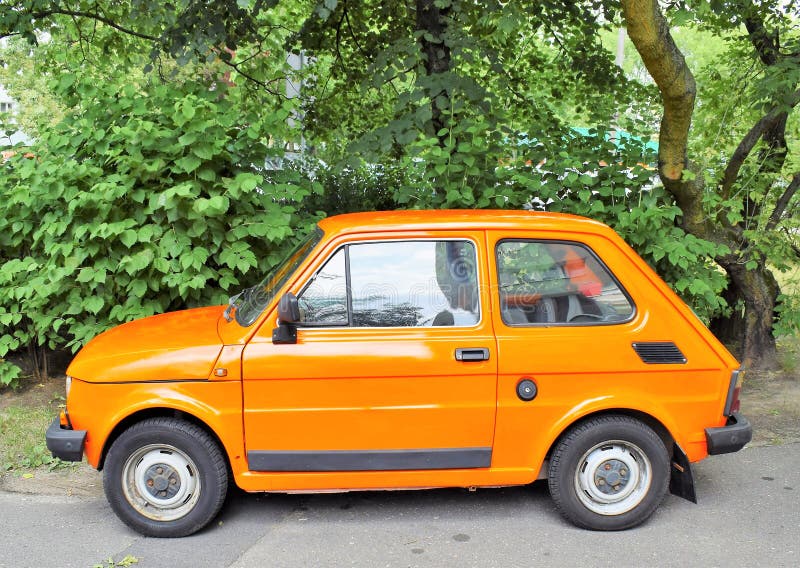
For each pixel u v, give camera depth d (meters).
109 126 6.25
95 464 4.05
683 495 4.20
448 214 4.32
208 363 3.94
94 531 4.21
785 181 7.44
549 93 10.08
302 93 10.51
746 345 7.67
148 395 3.94
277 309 3.98
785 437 5.76
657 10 5.85
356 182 9.99
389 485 4.04
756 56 7.89
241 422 3.96
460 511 4.45
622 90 9.52
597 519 4.12
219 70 8.56
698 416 4.10
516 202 6.44
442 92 7.00
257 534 4.15
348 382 3.94
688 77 6.07
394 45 7.21
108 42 10.09
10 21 7.91
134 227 6.09
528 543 4.02
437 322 4.02
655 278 4.14
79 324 6.27
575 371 4.00
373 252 4.05
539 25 9.15
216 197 5.62
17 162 6.57
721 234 7.20
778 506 4.50
